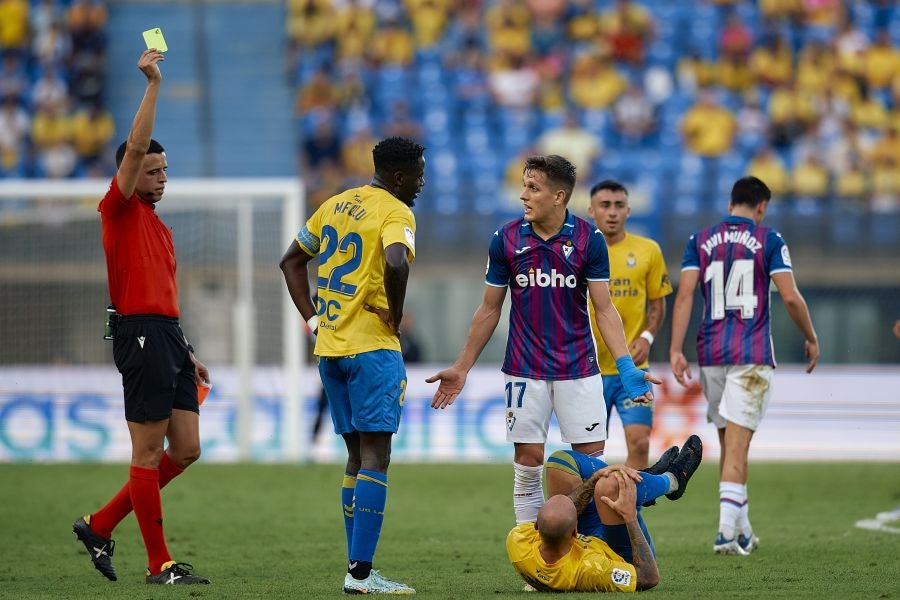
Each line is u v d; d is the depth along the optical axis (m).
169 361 20.88
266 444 55.41
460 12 92.25
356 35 91.19
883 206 71.31
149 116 20.09
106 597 19.17
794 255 68.25
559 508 18.20
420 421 55.50
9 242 58.50
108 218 20.80
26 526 31.50
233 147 86.75
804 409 56.00
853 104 87.06
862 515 34.16
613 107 87.19
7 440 54.44
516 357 20.83
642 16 91.56
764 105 86.44
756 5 93.19
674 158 82.94
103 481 43.59
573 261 20.52
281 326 59.06
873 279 67.81
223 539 28.98
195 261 58.69
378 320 19.53
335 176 80.81
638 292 29.59
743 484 26.06
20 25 88.19
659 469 19.89
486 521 33.06
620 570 18.78
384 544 28.19
